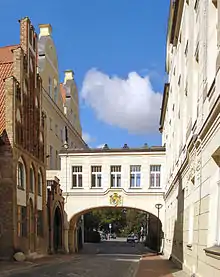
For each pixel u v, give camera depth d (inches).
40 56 1733.5
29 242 1127.0
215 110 363.3
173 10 853.8
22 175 1111.0
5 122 1043.3
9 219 999.6
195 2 567.8
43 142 1337.4
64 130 2034.9
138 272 754.2
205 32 459.5
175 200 951.0
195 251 507.8
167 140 1409.9
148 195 1659.7
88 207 1679.4
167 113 1406.3
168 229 1258.0
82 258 1258.0
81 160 1706.4
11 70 1184.8
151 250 1905.8
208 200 417.1
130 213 3614.7
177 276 642.2
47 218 1354.6
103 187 1685.5
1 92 1124.5
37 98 1291.8
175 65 982.4
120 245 2544.3
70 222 1675.7
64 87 2268.7
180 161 794.2
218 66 371.2
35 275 718.5
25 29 1206.9
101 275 736.3
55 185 1498.5
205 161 440.1
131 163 1684.3
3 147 1023.0
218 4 382.3
